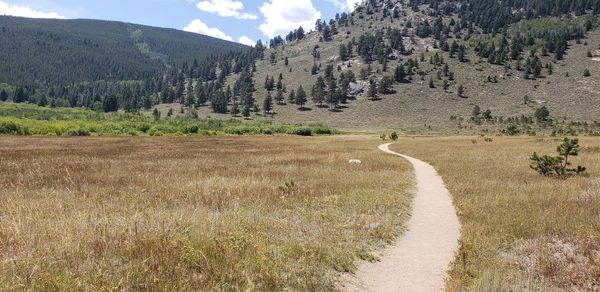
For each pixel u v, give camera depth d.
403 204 15.81
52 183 18.92
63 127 83.38
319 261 8.76
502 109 183.50
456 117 179.00
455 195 17.52
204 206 13.93
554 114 165.62
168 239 8.60
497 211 14.09
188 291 6.55
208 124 130.00
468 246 9.71
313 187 18.80
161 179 20.91
